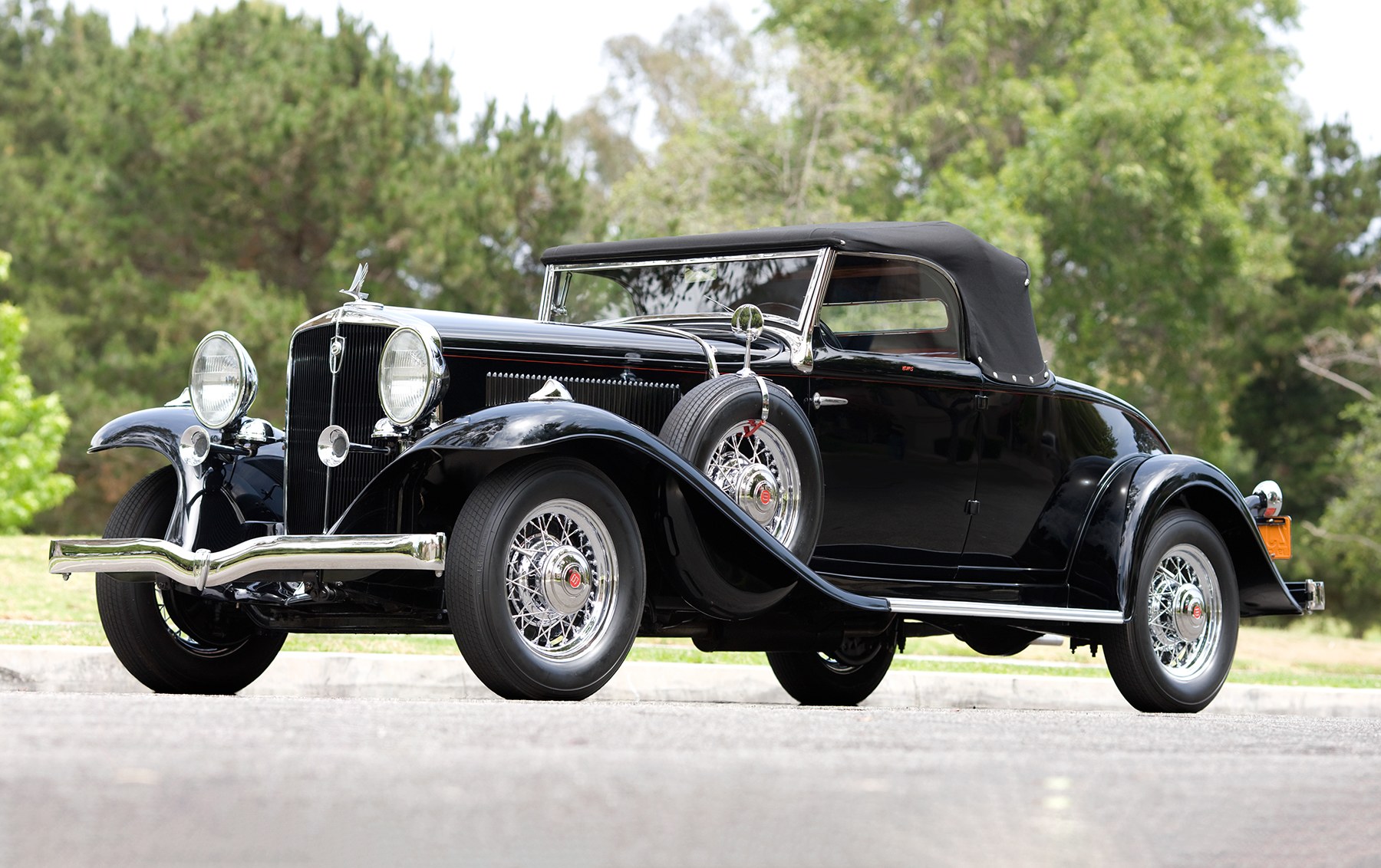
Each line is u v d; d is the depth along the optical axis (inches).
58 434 1031.6
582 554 220.2
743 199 1093.8
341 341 242.5
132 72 1238.9
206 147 1161.4
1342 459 1323.8
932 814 109.1
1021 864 92.0
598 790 115.0
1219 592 298.5
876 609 249.4
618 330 260.7
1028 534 287.3
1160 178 1206.9
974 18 1332.4
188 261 1232.2
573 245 310.8
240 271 1217.4
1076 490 291.4
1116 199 1254.3
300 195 1199.6
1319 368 1348.4
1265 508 313.3
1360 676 486.9
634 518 230.7
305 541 216.5
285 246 1234.0
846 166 1111.0
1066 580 289.6
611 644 221.3
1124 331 1380.4
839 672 315.6
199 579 226.1
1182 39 1411.2
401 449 232.8
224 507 255.9
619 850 92.7
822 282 272.5
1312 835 107.0
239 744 136.4
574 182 1246.3
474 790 113.0
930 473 272.5
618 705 211.9
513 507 212.2
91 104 1246.3
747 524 230.8
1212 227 1294.3
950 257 279.1
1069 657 496.7
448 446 212.7
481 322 243.8
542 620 218.7
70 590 438.9
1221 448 1530.5
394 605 234.1
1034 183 1232.2
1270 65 1389.0
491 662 211.0
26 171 1314.0
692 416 237.8
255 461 261.1
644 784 119.0
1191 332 1339.8
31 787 109.2
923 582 274.4
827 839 98.3
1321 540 1390.3
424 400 228.2
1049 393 288.4
